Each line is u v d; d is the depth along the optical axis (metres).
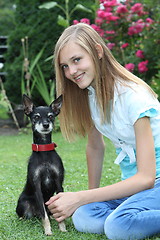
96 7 9.58
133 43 9.18
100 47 3.48
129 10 9.12
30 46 9.85
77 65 3.42
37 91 9.87
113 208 3.54
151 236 3.17
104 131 3.67
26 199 3.83
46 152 3.63
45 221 3.46
